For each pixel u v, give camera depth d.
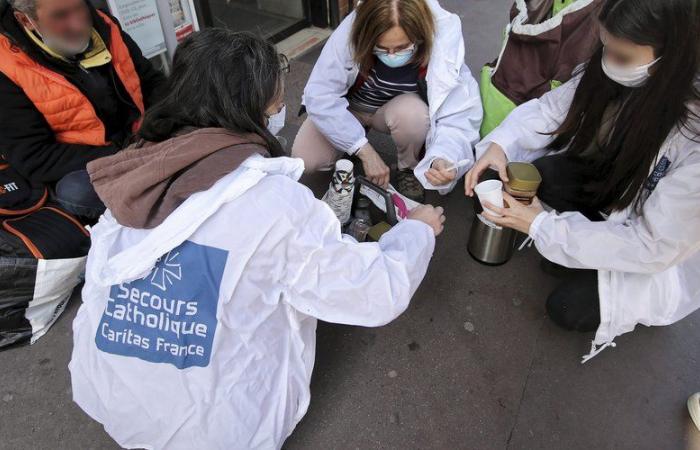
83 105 1.78
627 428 1.59
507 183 1.58
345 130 2.03
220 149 1.01
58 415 1.56
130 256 1.04
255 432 1.25
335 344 1.78
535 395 1.67
